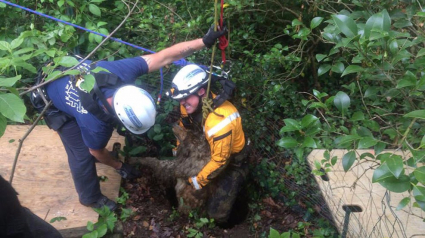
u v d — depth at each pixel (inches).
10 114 57.1
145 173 147.3
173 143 159.9
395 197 113.5
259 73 147.4
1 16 152.6
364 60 80.0
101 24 138.8
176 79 114.5
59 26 136.3
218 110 113.7
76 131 113.2
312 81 179.3
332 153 129.7
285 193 141.9
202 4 150.1
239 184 132.8
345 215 101.4
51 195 127.3
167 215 135.9
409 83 71.4
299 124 75.9
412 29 104.3
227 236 133.3
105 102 98.8
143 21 145.6
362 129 80.8
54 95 107.6
